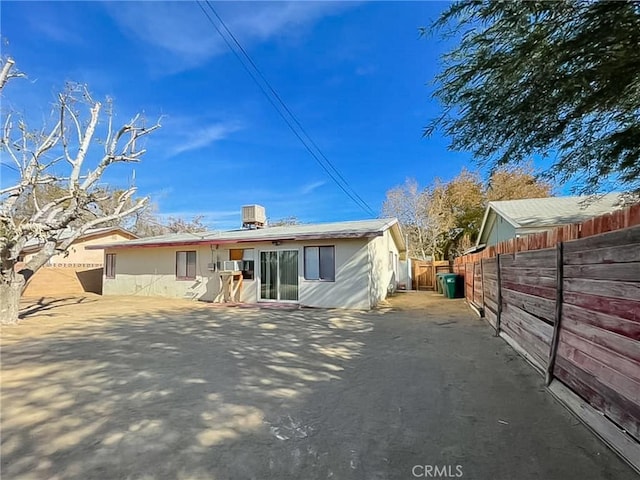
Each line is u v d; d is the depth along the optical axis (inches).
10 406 147.9
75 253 841.5
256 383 176.9
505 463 102.1
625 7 88.3
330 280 482.3
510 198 860.6
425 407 144.8
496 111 128.9
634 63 98.7
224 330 324.5
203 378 184.7
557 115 126.1
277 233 541.0
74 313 440.5
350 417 136.1
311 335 300.0
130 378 184.5
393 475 97.3
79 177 410.9
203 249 595.5
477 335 287.9
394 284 733.3
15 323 357.1
